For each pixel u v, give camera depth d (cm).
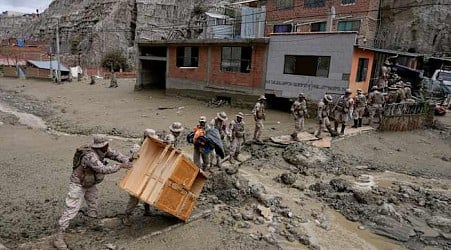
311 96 2205
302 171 1265
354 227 891
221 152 1092
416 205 1034
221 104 2681
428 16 4322
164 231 759
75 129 1909
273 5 3725
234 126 1309
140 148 785
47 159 1326
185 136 1720
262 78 2453
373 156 1475
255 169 1281
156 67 3625
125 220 774
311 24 3450
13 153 1395
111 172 678
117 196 969
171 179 737
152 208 874
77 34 9062
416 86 2844
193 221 821
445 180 1272
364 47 2042
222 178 1002
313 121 2078
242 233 798
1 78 5116
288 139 1541
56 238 676
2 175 1123
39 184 1059
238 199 955
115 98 3103
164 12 8494
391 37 4312
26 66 5362
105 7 8781
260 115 1509
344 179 1209
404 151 1580
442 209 1002
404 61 3256
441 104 2723
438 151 1616
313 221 900
